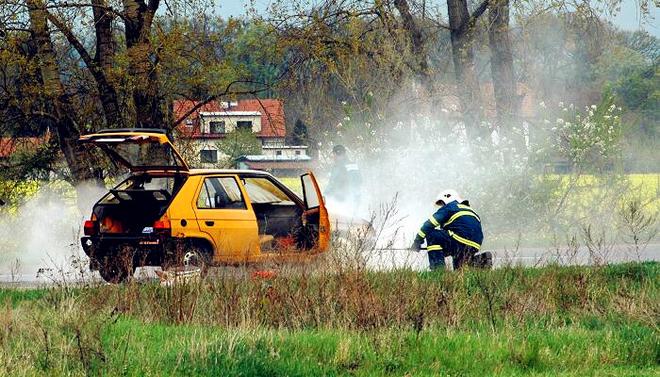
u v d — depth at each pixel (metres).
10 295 37.94
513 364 26.59
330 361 25.78
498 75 88.81
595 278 40.31
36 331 27.67
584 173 75.38
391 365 25.88
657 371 26.03
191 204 45.22
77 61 75.50
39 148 77.62
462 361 26.50
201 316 33.06
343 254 39.09
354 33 79.25
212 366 24.17
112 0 72.94
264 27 77.62
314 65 80.62
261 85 77.56
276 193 48.53
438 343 28.03
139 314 33.56
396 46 81.75
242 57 77.25
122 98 74.44
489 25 87.38
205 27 74.19
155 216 46.16
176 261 39.84
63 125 76.06
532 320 34.28
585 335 30.06
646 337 29.30
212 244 45.34
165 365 24.33
